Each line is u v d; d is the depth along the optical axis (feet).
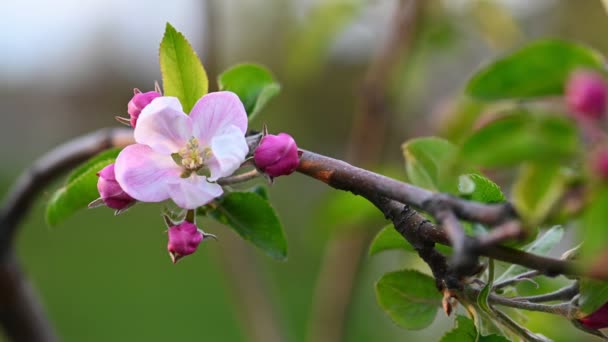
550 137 1.59
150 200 1.84
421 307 1.99
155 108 1.84
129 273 8.29
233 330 7.10
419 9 3.20
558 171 1.60
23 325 2.57
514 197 1.61
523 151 1.59
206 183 1.85
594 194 1.58
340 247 3.29
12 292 2.54
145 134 1.86
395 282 1.99
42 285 7.88
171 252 1.84
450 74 3.76
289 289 7.10
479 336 1.84
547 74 1.65
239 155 1.82
